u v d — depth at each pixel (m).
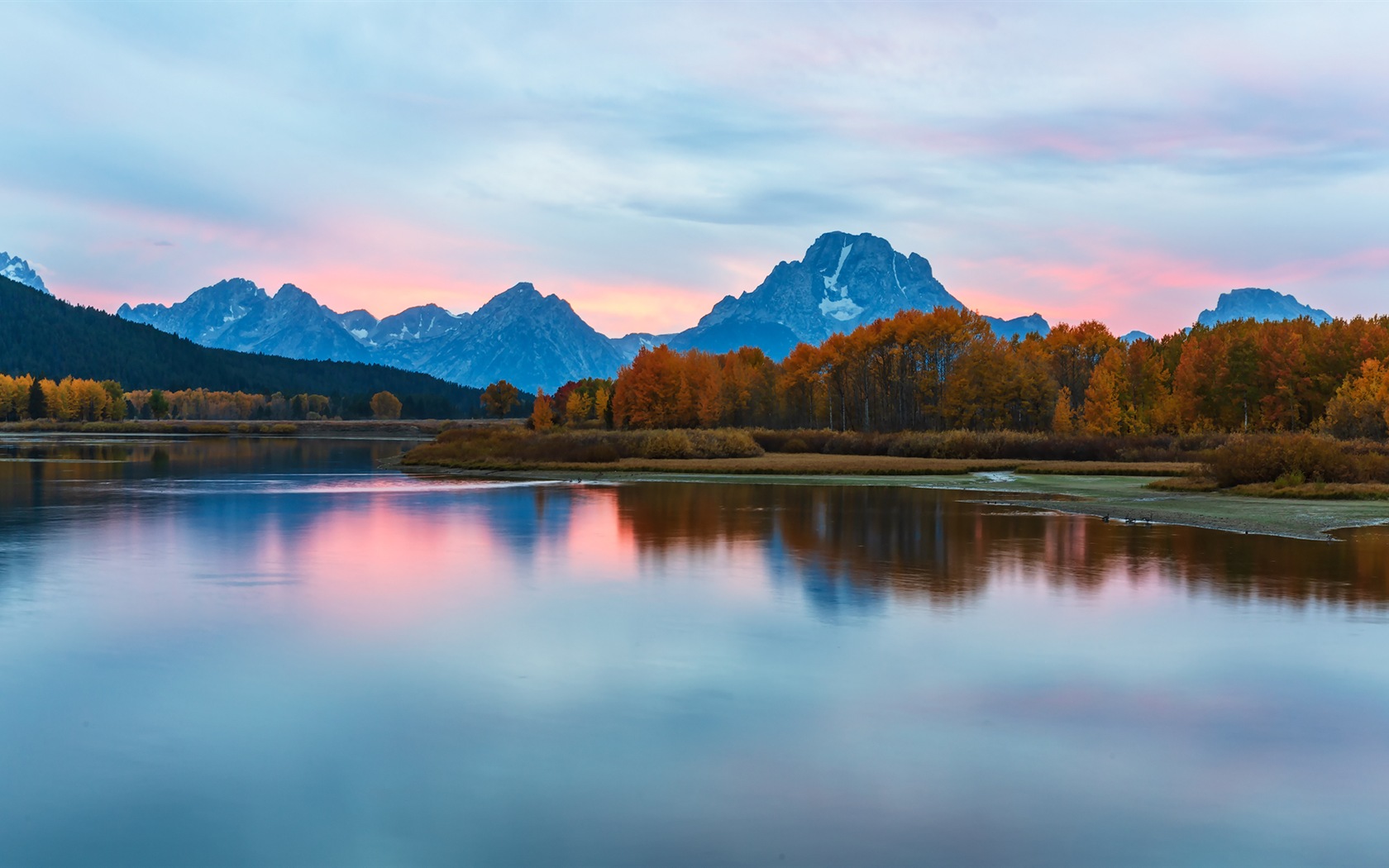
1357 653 18.48
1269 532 35.81
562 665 17.70
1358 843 10.88
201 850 10.74
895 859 10.51
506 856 10.59
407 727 14.47
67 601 23.28
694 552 30.98
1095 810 11.70
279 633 20.14
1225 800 11.98
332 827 11.27
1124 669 17.44
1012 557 29.91
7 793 12.20
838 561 29.17
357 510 44.12
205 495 51.94
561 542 33.41
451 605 22.89
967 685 16.53
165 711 15.22
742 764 13.08
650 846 10.80
